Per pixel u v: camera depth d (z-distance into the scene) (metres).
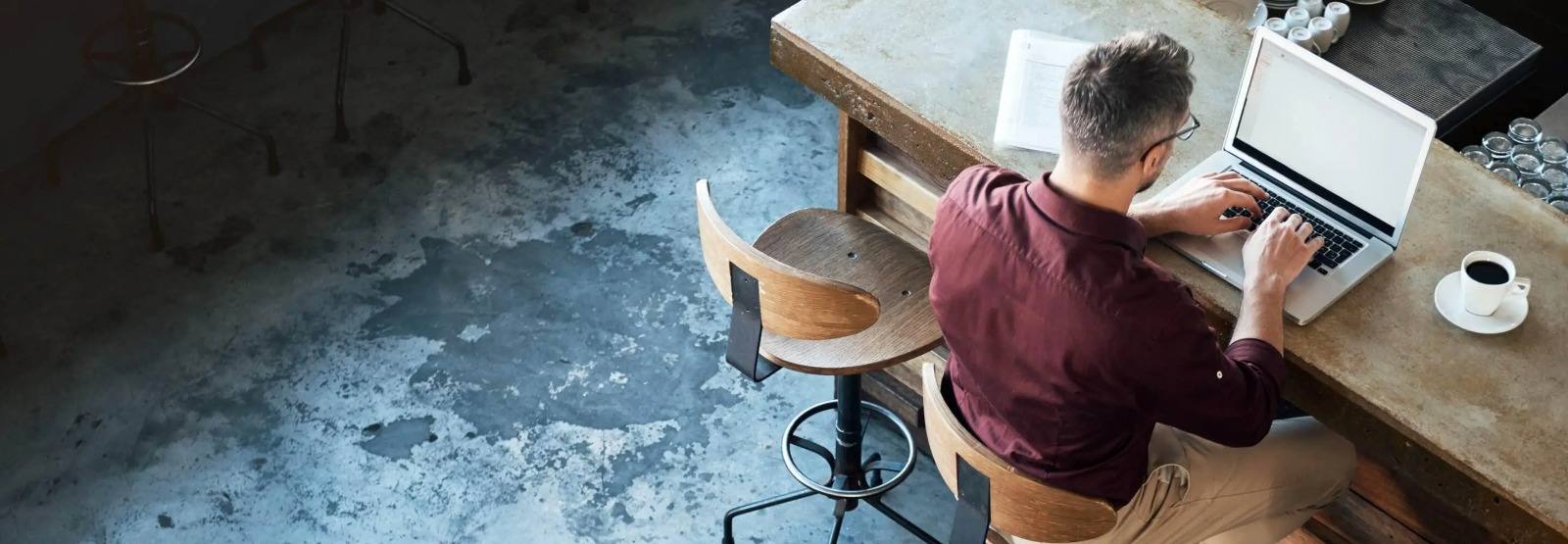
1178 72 1.91
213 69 4.55
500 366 3.67
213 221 4.06
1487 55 3.39
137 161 4.23
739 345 2.44
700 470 3.44
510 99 4.47
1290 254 2.29
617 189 4.17
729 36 4.70
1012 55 2.78
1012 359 2.09
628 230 4.04
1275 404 2.13
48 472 3.44
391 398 3.60
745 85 4.52
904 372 3.30
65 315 3.79
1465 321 2.29
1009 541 3.02
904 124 2.71
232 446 3.49
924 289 2.68
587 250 3.98
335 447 3.49
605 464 3.45
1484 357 2.26
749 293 2.34
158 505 3.37
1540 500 2.08
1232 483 2.44
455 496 3.38
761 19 4.78
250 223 4.05
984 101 2.70
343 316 3.80
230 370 3.67
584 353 3.71
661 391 3.61
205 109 4.11
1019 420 2.16
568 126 4.37
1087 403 2.06
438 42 4.66
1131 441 2.20
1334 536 2.86
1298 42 3.29
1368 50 3.40
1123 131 1.89
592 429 3.53
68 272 3.91
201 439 3.51
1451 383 2.22
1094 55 1.94
